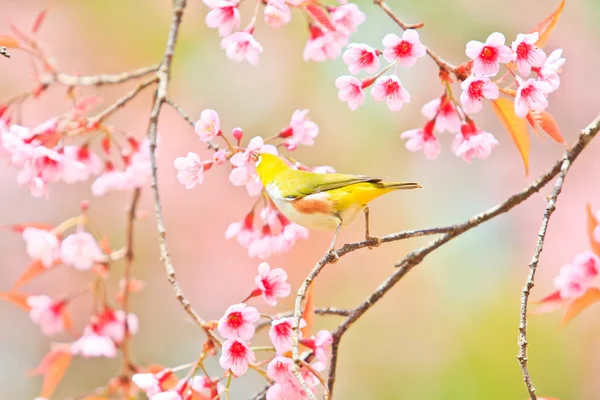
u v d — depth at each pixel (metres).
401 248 6.84
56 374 5.64
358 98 5.54
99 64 6.87
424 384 6.25
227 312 5.48
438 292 6.68
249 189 5.56
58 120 5.62
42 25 6.87
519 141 5.54
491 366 6.14
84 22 6.92
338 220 5.52
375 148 7.00
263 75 7.04
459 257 6.84
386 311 6.62
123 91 6.85
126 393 5.65
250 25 5.58
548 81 5.50
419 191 7.06
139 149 5.65
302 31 7.10
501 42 5.49
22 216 6.65
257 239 5.59
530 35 5.49
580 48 7.16
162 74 5.63
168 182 6.86
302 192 5.53
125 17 6.93
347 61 5.53
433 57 5.53
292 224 5.59
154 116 5.60
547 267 6.70
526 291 5.46
